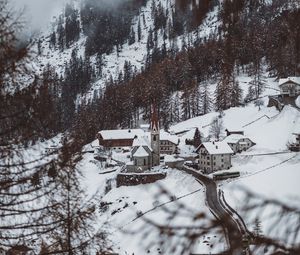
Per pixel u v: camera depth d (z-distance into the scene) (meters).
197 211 5.42
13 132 6.93
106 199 47.56
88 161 61.22
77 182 8.07
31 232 7.75
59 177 7.25
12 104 6.84
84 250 7.48
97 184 52.00
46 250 7.33
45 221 7.50
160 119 91.62
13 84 6.79
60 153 7.24
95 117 83.81
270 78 75.69
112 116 94.19
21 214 7.62
